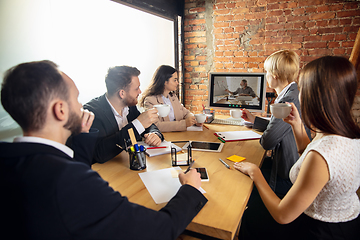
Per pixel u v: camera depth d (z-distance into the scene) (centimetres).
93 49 279
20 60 197
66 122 60
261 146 147
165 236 59
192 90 342
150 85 207
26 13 199
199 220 74
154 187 93
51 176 48
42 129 56
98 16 280
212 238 75
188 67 337
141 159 110
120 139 127
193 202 71
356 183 80
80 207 49
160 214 61
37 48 211
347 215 83
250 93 210
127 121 171
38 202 47
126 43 326
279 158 146
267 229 101
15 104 53
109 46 301
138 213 57
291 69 157
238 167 110
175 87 208
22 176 48
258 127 181
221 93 220
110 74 144
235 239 121
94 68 285
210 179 101
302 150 118
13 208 48
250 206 120
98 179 56
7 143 52
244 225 113
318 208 84
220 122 209
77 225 49
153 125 165
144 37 346
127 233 53
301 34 271
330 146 75
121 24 313
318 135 90
